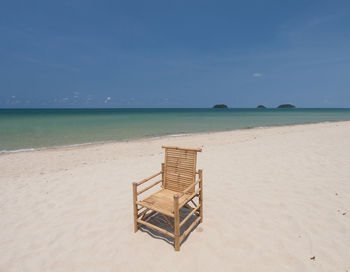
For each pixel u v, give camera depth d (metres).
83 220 3.31
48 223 3.25
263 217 3.23
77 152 8.83
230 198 3.92
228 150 8.12
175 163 3.27
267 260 2.37
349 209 3.38
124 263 2.38
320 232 2.82
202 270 2.25
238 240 2.71
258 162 6.22
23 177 5.52
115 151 8.97
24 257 2.53
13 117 35.25
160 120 29.19
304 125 20.45
